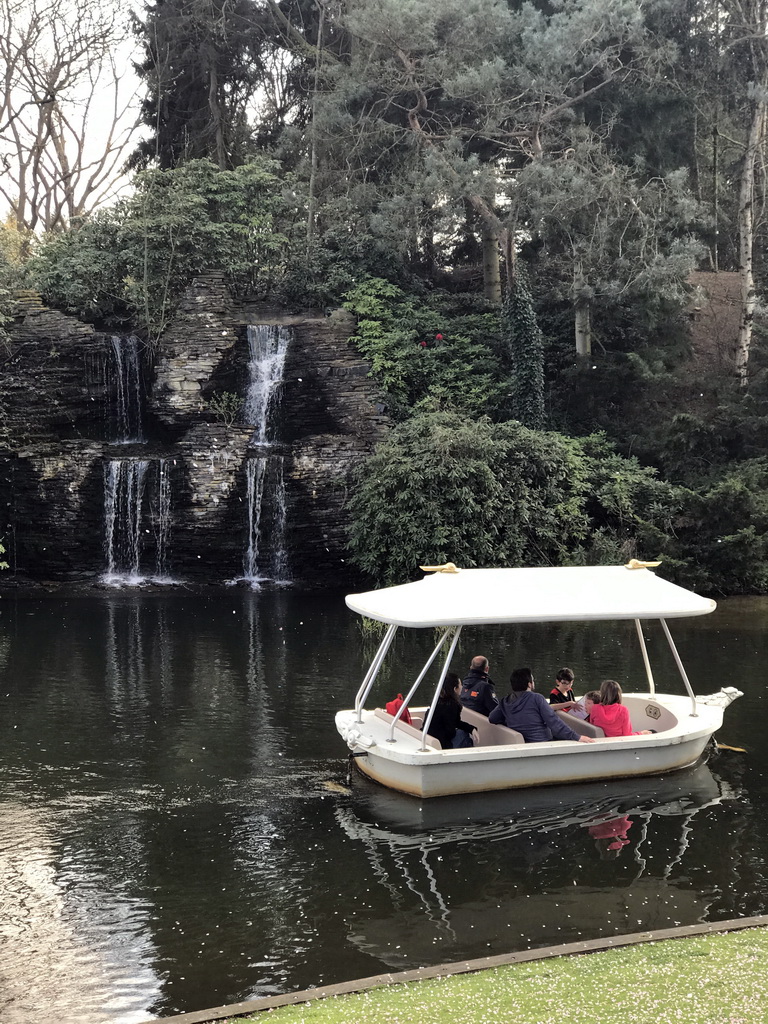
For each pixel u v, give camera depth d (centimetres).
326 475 2722
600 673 1539
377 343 2953
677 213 3067
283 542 2783
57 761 1105
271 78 4216
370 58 3353
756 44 3281
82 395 2934
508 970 561
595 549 2512
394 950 660
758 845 864
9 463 2748
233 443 2773
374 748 1013
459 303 3481
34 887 774
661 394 3109
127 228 3269
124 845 863
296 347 3017
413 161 3325
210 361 2953
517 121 3234
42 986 617
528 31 3023
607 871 803
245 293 3409
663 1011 485
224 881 784
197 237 3316
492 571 1080
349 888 769
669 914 718
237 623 2075
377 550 2497
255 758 1118
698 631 1920
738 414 2812
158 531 2789
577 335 3247
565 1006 496
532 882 780
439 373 3011
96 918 718
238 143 4241
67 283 3209
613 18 2947
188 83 4112
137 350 3002
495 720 1067
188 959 652
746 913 720
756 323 3111
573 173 2934
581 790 1017
